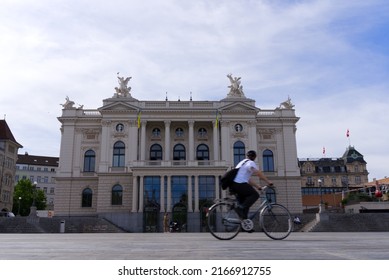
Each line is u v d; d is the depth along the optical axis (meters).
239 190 10.09
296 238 11.43
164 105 59.31
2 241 11.06
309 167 119.00
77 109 60.44
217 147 57.72
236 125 58.62
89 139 59.66
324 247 7.03
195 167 52.00
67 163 58.53
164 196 51.34
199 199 51.25
